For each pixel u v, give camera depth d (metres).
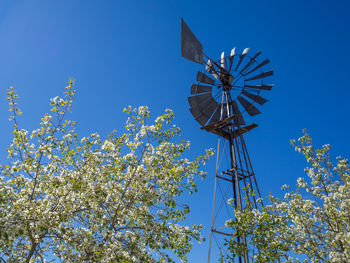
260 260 10.29
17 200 7.95
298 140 12.04
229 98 17.84
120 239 8.07
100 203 8.69
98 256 7.52
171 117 9.31
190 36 15.34
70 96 8.88
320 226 11.06
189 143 9.46
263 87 17.09
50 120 8.59
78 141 9.23
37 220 7.57
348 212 9.79
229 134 17.31
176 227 9.19
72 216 8.26
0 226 6.88
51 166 8.60
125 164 8.96
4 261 7.70
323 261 10.17
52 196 8.51
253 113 16.91
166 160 9.06
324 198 10.45
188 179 9.25
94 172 8.89
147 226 8.23
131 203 8.42
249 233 10.98
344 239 9.34
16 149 8.21
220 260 11.12
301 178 11.56
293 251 10.70
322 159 11.62
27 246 8.96
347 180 10.38
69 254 7.98
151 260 7.93
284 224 11.02
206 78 17.83
